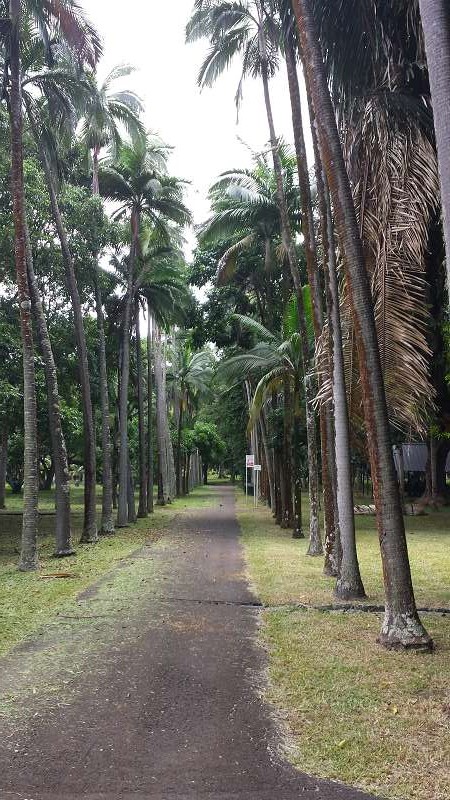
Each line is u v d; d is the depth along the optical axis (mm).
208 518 24344
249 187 19703
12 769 4004
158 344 33719
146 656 6332
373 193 7246
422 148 6762
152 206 20750
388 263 7102
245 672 5840
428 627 7367
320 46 7281
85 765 4059
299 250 19875
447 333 11367
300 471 19656
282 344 17344
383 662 6020
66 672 5859
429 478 26438
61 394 22078
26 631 7277
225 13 15531
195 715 4859
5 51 12633
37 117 13758
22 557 12047
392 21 7078
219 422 48969
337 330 8914
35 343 17875
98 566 12195
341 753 4172
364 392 6789
